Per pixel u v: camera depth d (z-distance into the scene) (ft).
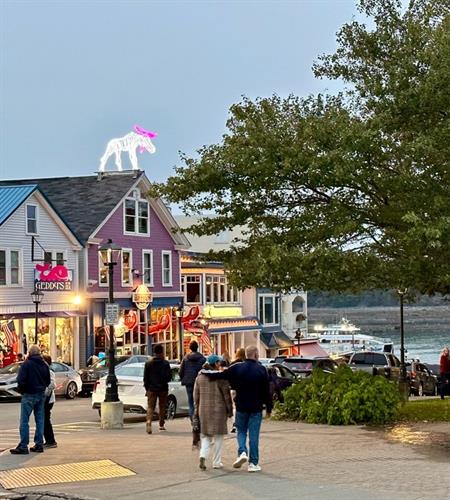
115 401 77.25
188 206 73.41
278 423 72.38
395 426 69.00
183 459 53.47
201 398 49.19
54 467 51.67
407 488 42.06
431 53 62.90
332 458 52.44
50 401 60.13
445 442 59.16
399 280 65.62
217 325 205.05
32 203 152.05
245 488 43.04
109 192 176.76
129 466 51.42
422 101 63.00
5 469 51.39
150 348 181.27
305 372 110.11
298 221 68.80
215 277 209.67
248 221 74.54
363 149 63.00
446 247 62.13
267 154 66.49
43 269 149.38
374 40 71.41
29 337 150.10
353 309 649.61
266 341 225.35
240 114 71.00
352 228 64.90
